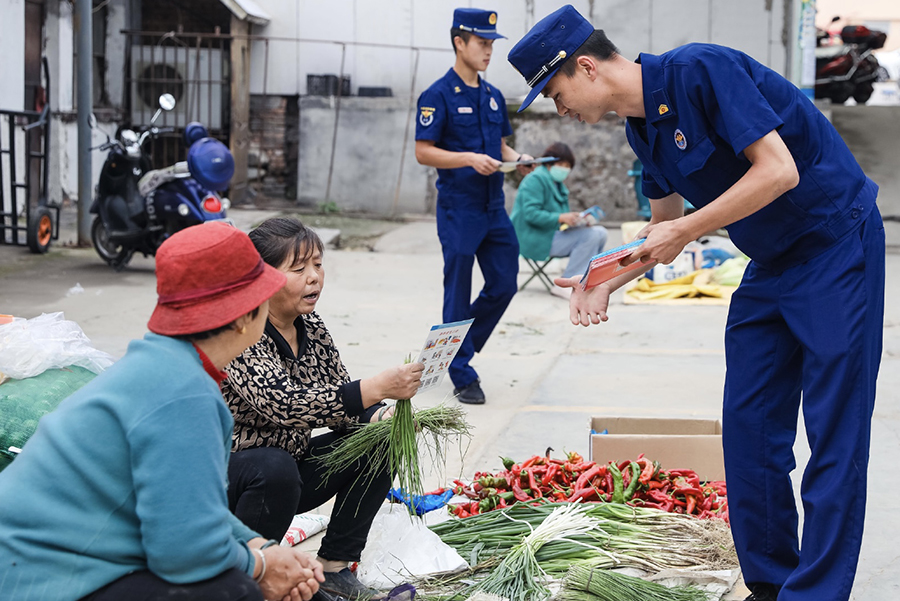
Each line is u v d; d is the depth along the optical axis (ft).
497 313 17.84
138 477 6.13
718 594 9.68
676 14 44.62
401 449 9.20
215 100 45.24
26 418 9.53
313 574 7.23
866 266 8.69
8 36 36.40
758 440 9.37
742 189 8.32
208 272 6.57
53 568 6.19
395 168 45.47
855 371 8.52
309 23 45.80
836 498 8.44
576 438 15.25
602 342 22.63
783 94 8.68
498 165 16.63
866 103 57.98
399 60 45.93
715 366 20.22
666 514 10.82
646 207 39.86
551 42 8.96
